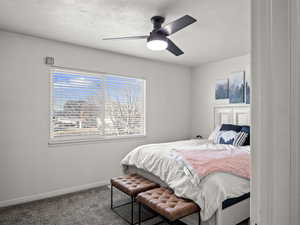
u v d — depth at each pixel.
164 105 4.61
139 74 4.21
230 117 4.21
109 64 3.82
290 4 0.53
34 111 3.08
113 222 2.42
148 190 2.50
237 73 4.09
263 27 0.57
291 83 0.53
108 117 3.84
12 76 2.92
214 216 2.03
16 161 2.94
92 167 3.61
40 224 2.37
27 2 2.17
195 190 2.06
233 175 2.22
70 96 3.44
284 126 0.54
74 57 3.44
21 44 2.99
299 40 0.54
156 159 2.66
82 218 2.51
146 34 3.02
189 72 5.05
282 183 0.54
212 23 2.65
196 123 4.97
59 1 2.15
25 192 3.00
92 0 2.13
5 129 2.87
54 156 3.25
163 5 2.22
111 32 2.95
